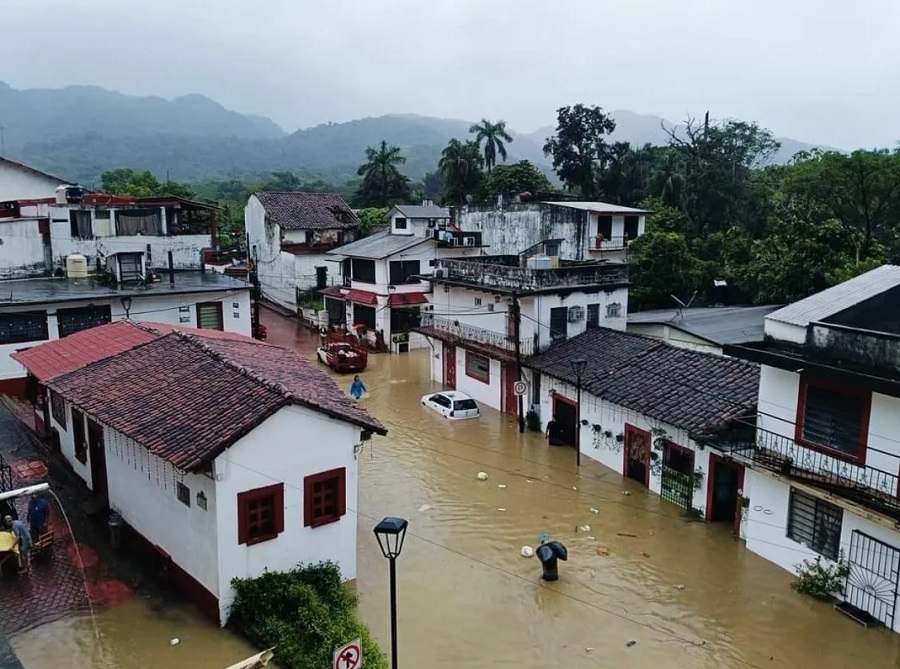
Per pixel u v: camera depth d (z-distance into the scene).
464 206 51.59
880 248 40.47
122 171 74.06
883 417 15.34
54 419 23.27
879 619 15.66
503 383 31.48
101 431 19.09
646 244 42.25
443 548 19.47
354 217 58.06
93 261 35.22
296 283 52.44
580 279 30.47
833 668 14.54
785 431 17.78
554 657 14.86
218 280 35.09
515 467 25.33
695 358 24.73
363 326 43.97
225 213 69.19
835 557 16.73
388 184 74.19
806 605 16.66
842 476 16.23
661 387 23.58
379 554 18.98
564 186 65.31
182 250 37.38
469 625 15.88
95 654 14.09
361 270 44.81
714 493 20.69
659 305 41.59
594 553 19.25
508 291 29.39
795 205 44.69
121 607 15.66
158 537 17.05
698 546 19.56
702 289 42.16
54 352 22.75
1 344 28.52
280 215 54.47
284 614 14.83
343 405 17.41
